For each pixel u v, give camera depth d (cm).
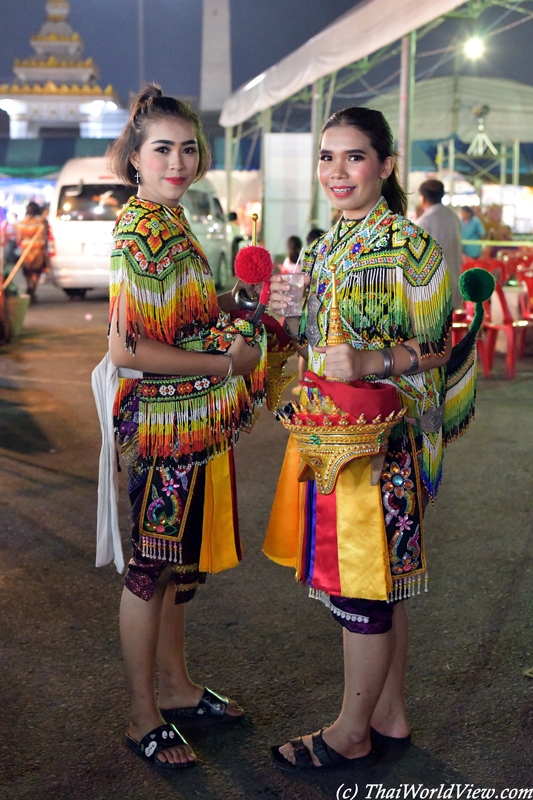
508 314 712
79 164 1367
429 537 358
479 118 1355
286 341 221
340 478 194
